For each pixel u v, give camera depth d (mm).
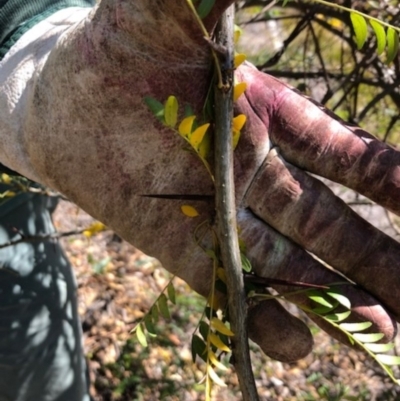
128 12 285
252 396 288
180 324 992
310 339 323
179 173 316
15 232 583
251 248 316
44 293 595
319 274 311
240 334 285
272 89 309
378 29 291
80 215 1141
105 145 321
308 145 305
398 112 709
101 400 884
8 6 397
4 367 595
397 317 315
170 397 885
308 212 307
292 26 962
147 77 298
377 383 865
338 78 701
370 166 301
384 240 308
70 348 619
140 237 333
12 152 370
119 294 1033
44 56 362
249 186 311
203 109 288
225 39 259
